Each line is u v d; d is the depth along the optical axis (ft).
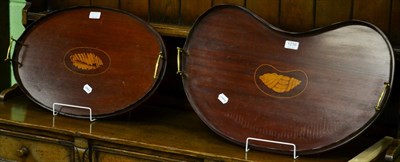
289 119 6.45
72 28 7.61
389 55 6.21
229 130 6.61
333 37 6.51
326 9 6.94
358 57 6.34
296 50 6.63
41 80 7.52
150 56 7.20
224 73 6.82
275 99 6.57
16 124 7.15
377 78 6.21
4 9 8.58
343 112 6.26
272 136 6.43
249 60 6.77
